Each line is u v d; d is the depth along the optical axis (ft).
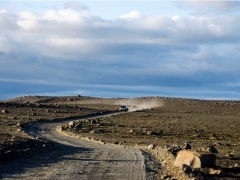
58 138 178.60
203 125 301.43
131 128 247.91
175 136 206.90
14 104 452.76
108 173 71.10
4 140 118.83
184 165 72.28
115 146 152.46
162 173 73.56
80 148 130.00
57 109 458.09
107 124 272.92
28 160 86.38
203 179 66.95
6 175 65.67
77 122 260.42
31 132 197.16
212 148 104.58
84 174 69.21
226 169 78.59
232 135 223.10
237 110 616.39
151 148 133.28
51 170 72.79
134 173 71.97
